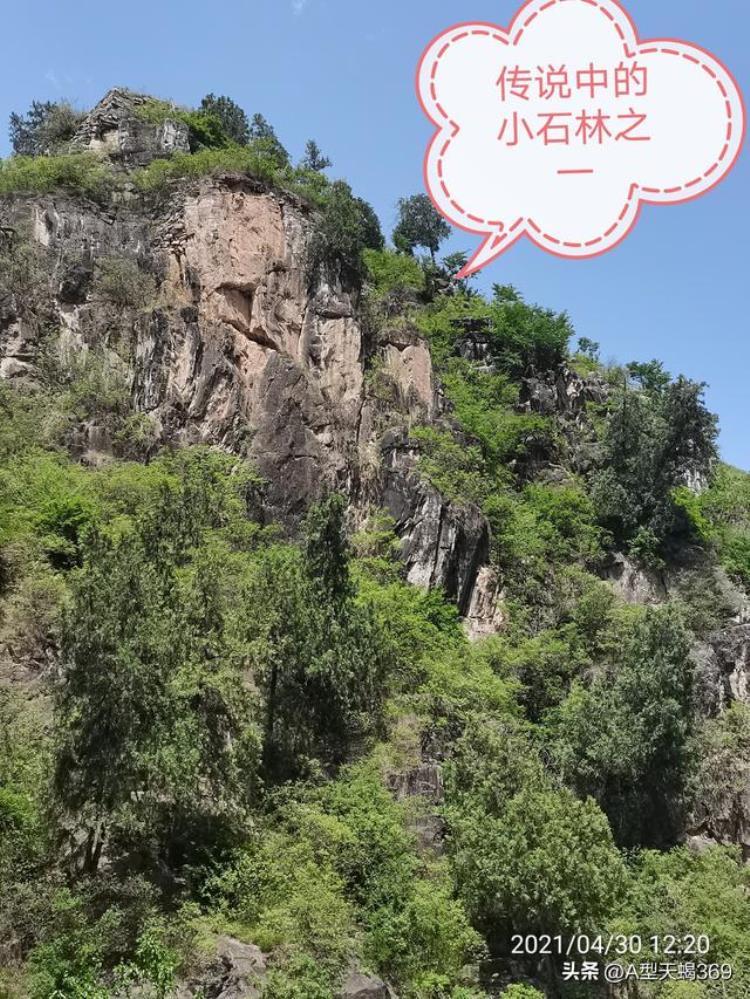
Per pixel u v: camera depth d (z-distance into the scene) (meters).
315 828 23.47
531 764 27.70
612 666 40.03
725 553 53.28
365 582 36.78
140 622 21.17
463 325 55.66
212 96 60.94
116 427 38.34
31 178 44.88
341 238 47.38
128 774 19.62
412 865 24.17
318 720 27.94
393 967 21.58
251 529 35.75
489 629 42.19
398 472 42.78
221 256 43.84
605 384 61.12
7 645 26.48
